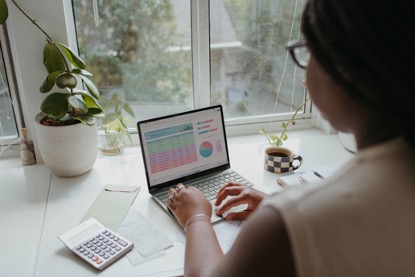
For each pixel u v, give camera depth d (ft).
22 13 4.27
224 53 5.41
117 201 4.01
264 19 5.32
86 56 5.01
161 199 4.00
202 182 4.32
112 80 5.20
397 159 1.39
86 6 4.78
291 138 5.66
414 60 1.26
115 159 5.01
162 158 4.20
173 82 5.40
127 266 3.13
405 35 1.25
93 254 3.20
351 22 1.31
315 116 5.98
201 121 4.46
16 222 3.69
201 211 3.21
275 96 5.80
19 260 3.21
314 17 1.45
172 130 4.27
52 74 4.23
